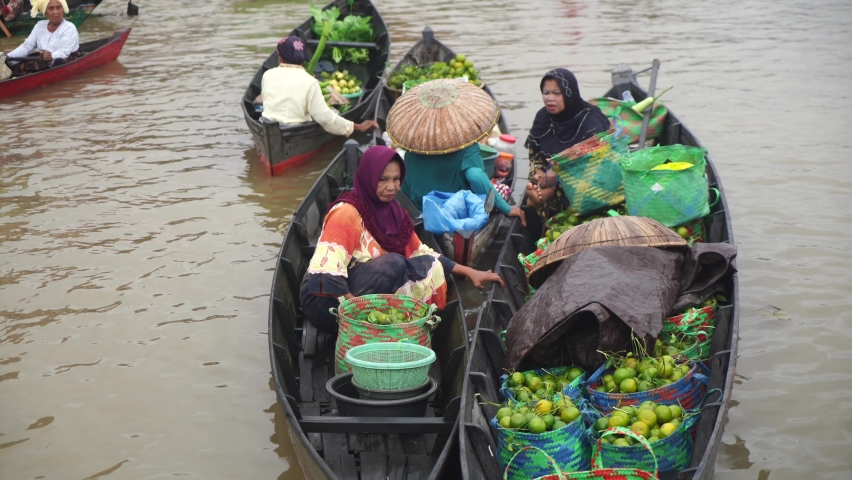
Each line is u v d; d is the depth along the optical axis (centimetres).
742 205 807
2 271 720
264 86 961
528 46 1500
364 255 542
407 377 447
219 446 505
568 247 509
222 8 2011
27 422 525
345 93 1119
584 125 691
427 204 635
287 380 477
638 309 439
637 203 591
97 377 572
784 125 1030
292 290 596
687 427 411
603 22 1720
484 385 434
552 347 456
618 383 429
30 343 612
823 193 828
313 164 977
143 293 684
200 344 613
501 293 556
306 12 1923
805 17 1695
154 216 833
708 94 1174
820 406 518
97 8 2039
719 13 1778
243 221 821
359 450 448
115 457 494
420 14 1872
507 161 797
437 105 667
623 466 393
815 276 671
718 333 484
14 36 1717
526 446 386
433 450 441
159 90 1291
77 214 838
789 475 462
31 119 1156
